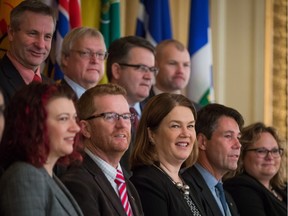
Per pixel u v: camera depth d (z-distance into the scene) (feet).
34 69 39.09
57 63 46.68
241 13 65.62
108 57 45.47
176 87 50.60
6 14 43.70
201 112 40.91
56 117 28.27
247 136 45.37
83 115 32.71
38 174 27.27
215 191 40.19
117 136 32.50
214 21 64.95
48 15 39.19
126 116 32.86
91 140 32.65
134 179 35.42
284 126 65.41
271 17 65.31
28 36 38.58
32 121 27.73
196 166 40.34
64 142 28.40
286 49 65.62
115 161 32.81
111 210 30.99
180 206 35.32
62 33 46.91
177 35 63.00
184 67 50.75
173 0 62.85
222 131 40.19
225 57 65.41
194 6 59.57
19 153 27.71
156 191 34.96
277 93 65.41
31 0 39.45
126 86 44.68
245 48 65.41
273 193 45.96
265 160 44.98
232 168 40.27
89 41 42.01
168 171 36.32
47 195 27.48
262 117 65.00
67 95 28.76
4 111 27.86
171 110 36.24
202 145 40.47
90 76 41.96
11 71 38.09
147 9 57.06
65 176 31.04
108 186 31.89
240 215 43.47
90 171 31.68
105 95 32.81
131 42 44.98
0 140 27.91
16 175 26.89
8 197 26.61
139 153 36.40
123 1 58.95
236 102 65.31
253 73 65.26
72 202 28.60
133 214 32.65
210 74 58.70
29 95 28.09
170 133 36.11
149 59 44.98
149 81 45.03
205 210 38.04
